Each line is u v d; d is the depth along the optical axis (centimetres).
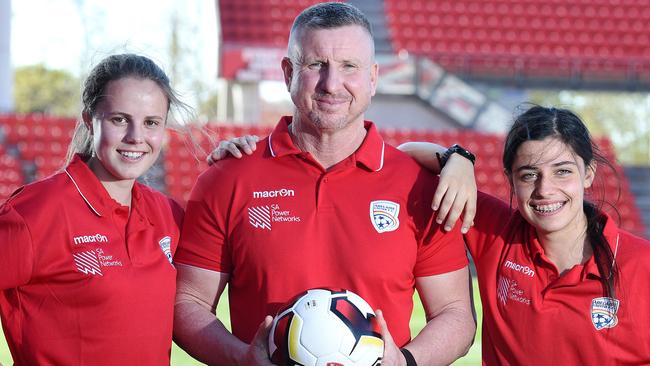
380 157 335
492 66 1958
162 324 324
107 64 321
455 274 338
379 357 299
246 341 329
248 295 329
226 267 338
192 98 367
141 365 317
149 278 322
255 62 1750
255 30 2034
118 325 312
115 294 311
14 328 311
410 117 1725
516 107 364
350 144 333
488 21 2114
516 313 342
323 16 318
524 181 336
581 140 333
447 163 332
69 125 1692
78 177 320
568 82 1967
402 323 328
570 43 2077
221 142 360
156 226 338
